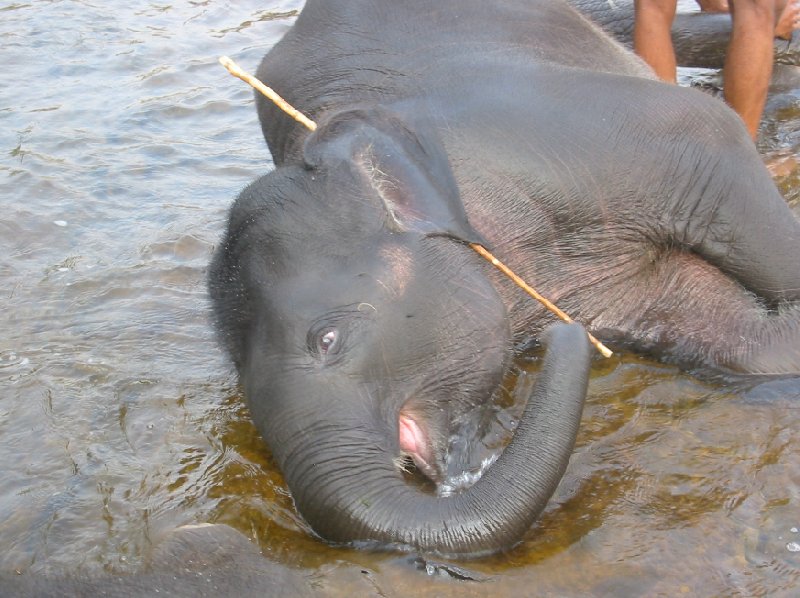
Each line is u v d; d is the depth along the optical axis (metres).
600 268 5.64
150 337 6.17
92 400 5.61
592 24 6.78
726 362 5.55
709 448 4.88
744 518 4.47
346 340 4.49
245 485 4.88
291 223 4.70
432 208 4.79
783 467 4.73
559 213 5.41
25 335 6.29
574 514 4.53
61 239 7.43
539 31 6.05
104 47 11.20
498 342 4.89
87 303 6.60
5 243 7.40
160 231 7.43
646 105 5.55
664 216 5.61
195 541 4.37
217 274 4.84
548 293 5.55
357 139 4.87
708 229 5.64
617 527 4.45
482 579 4.14
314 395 4.39
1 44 11.32
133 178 8.31
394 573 4.16
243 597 4.08
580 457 4.86
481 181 5.27
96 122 9.41
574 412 4.34
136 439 5.29
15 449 5.28
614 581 4.19
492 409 5.09
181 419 5.41
